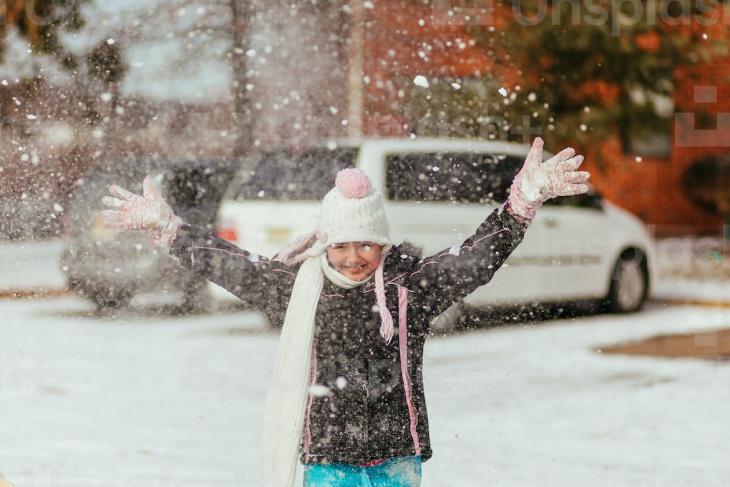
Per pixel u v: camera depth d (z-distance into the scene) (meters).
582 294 12.99
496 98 15.60
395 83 16.11
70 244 12.05
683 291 15.75
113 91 12.02
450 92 15.49
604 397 8.68
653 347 11.18
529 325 12.26
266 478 3.82
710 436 7.43
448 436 7.32
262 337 11.15
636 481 6.26
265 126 16.17
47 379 9.02
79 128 11.49
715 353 10.88
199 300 12.34
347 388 3.80
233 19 15.79
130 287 12.23
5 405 8.09
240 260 3.96
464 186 11.67
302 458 3.81
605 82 17.28
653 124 17.80
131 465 6.50
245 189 11.80
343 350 3.82
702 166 23.84
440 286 3.91
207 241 4.00
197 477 6.25
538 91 16.62
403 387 3.84
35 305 12.96
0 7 11.27
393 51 16.16
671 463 6.70
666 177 24.25
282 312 3.97
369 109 16.14
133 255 12.19
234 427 7.55
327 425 3.79
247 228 11.64
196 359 9.94
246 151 15.78
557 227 12.67
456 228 11.49
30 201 10.27
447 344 10.77
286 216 11.59
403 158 11.55
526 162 3.92
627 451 6.98
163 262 12.23
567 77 16.86
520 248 12.10
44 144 11.02
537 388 8.97
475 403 8.37
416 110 15.51
